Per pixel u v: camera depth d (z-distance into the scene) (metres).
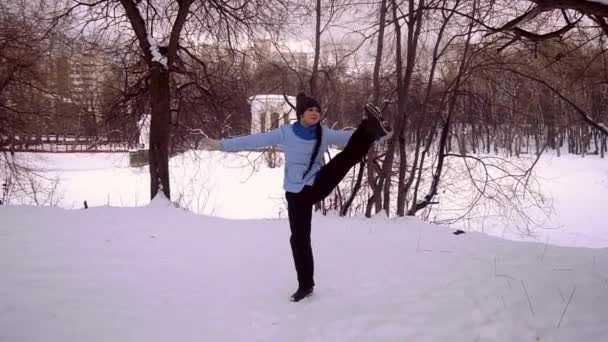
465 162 10.57
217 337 3.28
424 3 9.35
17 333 3.15
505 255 5.39
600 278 4.21
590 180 26.89
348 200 10.48
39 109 15.37
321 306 3.83
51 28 11.66
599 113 10.85
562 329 3.13
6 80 13.67
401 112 9.81
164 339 3.22
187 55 12.71
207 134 13.13
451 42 10.26
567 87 9.67
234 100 12.91
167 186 10.98
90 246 5.67
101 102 14.91
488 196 11.03
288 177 3.90
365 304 3.82
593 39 8.16
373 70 11.23
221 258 5.32
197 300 3.98
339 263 5.07
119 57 12.11
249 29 11.89
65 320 3.42
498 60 9.72
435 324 3.34
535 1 4.93
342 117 12.10
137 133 13.22
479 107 10.84
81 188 21.52
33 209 7.94
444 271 4.62
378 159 10.41
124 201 18.73
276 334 3.34
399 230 7.07
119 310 3.68
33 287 4.08
